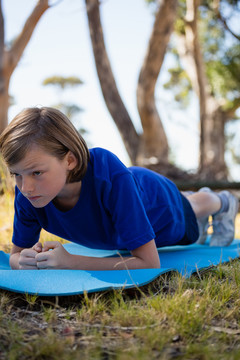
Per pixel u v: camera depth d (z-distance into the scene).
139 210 1.65
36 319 1.26
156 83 8.39
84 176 1.64
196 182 9.18
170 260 2.07
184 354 1.02
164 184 2.16
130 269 1.64
